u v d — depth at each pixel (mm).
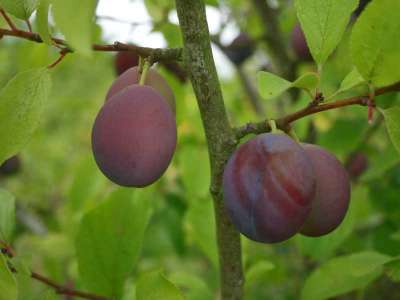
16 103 214
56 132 1001
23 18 222
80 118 989
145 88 209
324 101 212
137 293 219
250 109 608
